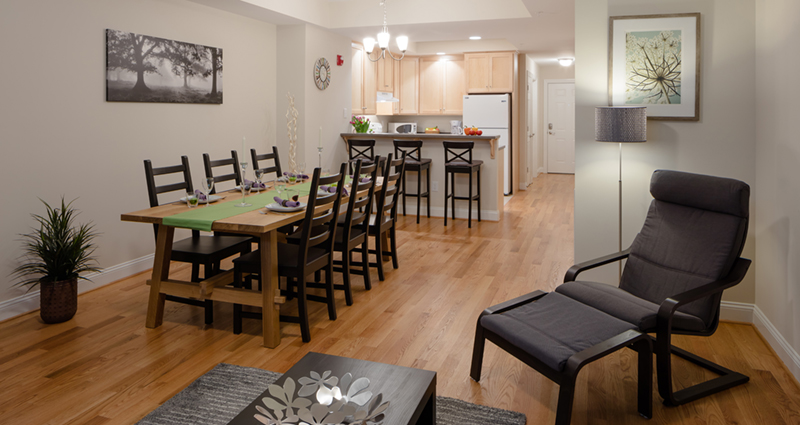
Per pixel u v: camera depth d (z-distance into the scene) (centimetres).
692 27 312
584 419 218
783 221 263
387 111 799
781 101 264
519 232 572
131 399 233
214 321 322
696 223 260
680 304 218
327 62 622
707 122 317
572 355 195
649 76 324
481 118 825
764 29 290
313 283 327
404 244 519
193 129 473
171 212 306
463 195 646
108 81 386
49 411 222
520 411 224
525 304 252
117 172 401
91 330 307
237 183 414
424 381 181
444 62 870
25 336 298
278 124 591
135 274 420
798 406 224
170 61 439
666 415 220
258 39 552
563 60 957
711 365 256
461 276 415
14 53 325
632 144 334
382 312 339
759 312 303
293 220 295
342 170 320
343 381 170
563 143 1113
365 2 586
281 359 271
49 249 314
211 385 243
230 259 463
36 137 341
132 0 405
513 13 542
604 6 331
